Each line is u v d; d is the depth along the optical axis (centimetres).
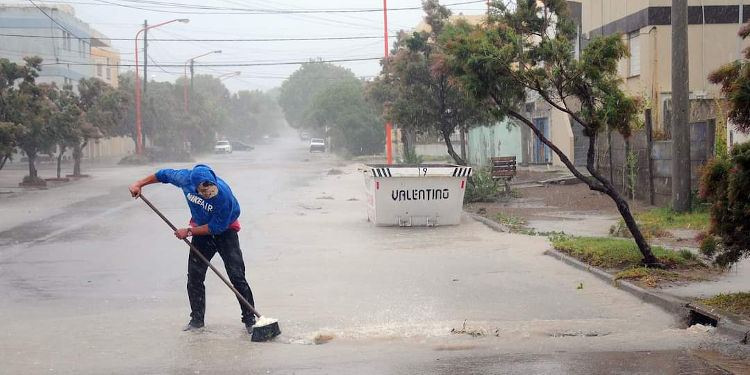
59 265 1200
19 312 860
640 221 1552
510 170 2189
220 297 930
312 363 631
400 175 1591
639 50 2530
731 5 2411
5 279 1078
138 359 651
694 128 1695
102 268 1168
